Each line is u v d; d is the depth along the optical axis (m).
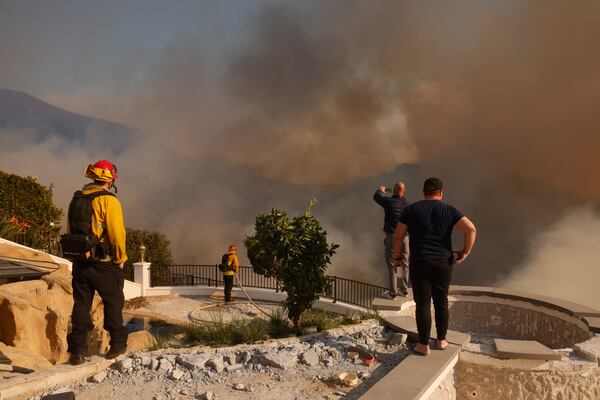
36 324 8.63
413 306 7.32
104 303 4.53
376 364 4.61
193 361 4.51
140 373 4.35
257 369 4.48
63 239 4.21
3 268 9.34
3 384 3.80
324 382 4.18
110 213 4.27
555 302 7.19
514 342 4.91
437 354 4.54
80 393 3.93
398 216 7.19
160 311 15.84
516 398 4.58
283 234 6.32
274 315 7.20
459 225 4.46
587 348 4.86
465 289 8.17
